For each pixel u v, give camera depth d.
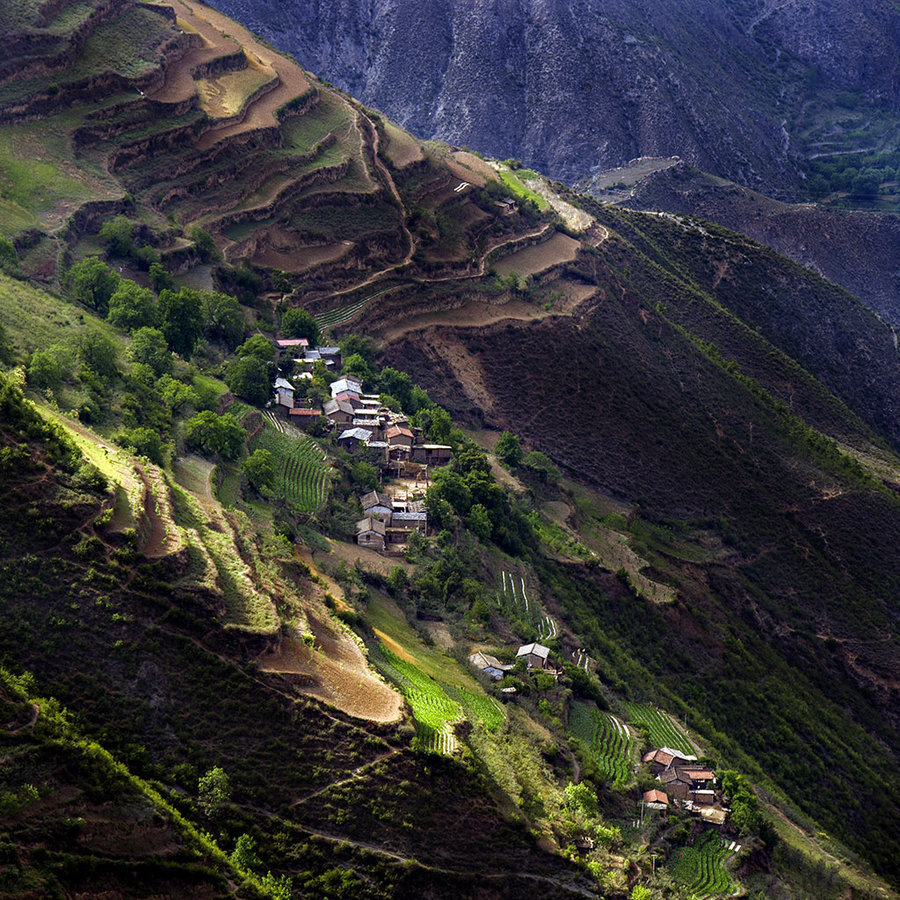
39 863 90.44
